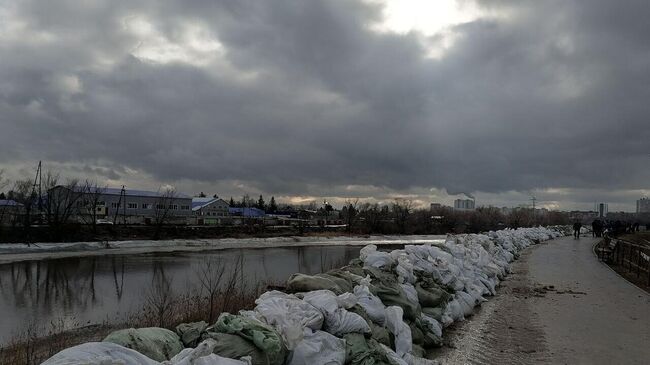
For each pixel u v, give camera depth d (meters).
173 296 15.12
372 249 9.62
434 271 9.77
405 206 78.19
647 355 6.88
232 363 3.68
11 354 8.88
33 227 38.34
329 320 5.37
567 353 7.00
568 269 17.59
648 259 14.22
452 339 7.96
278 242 48.31
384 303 7.25
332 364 4.79
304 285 6.48
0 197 61.28
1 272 24.98
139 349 3.79
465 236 17.84
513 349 7.32
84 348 3.29
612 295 11.98
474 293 10.84
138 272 24.47
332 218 91.19
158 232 44.47
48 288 20.03
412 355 6.36
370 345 5.43
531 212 93.31
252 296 10.63
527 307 10.61
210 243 44.09
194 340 4.36
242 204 102.81
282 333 4.55
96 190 51.66
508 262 19.72
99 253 34.53
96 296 17.84
